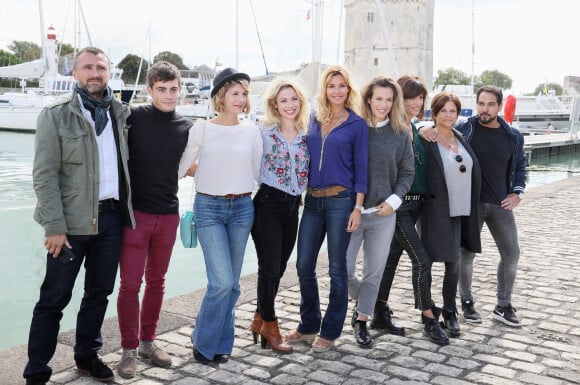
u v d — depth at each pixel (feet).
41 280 23.13
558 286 18.57
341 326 13.16
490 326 14.98
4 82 191.52
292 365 12.38
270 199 12.55
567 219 30.63
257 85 97.66
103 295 11.46
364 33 224.12
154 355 12.30
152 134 11.60
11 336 17.63
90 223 10.78
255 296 16.93
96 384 11.27
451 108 13.99
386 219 13.33
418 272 13.91
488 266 21.18
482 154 15.03
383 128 13.20
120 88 120.57
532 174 71.36
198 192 12.36
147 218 11.80
